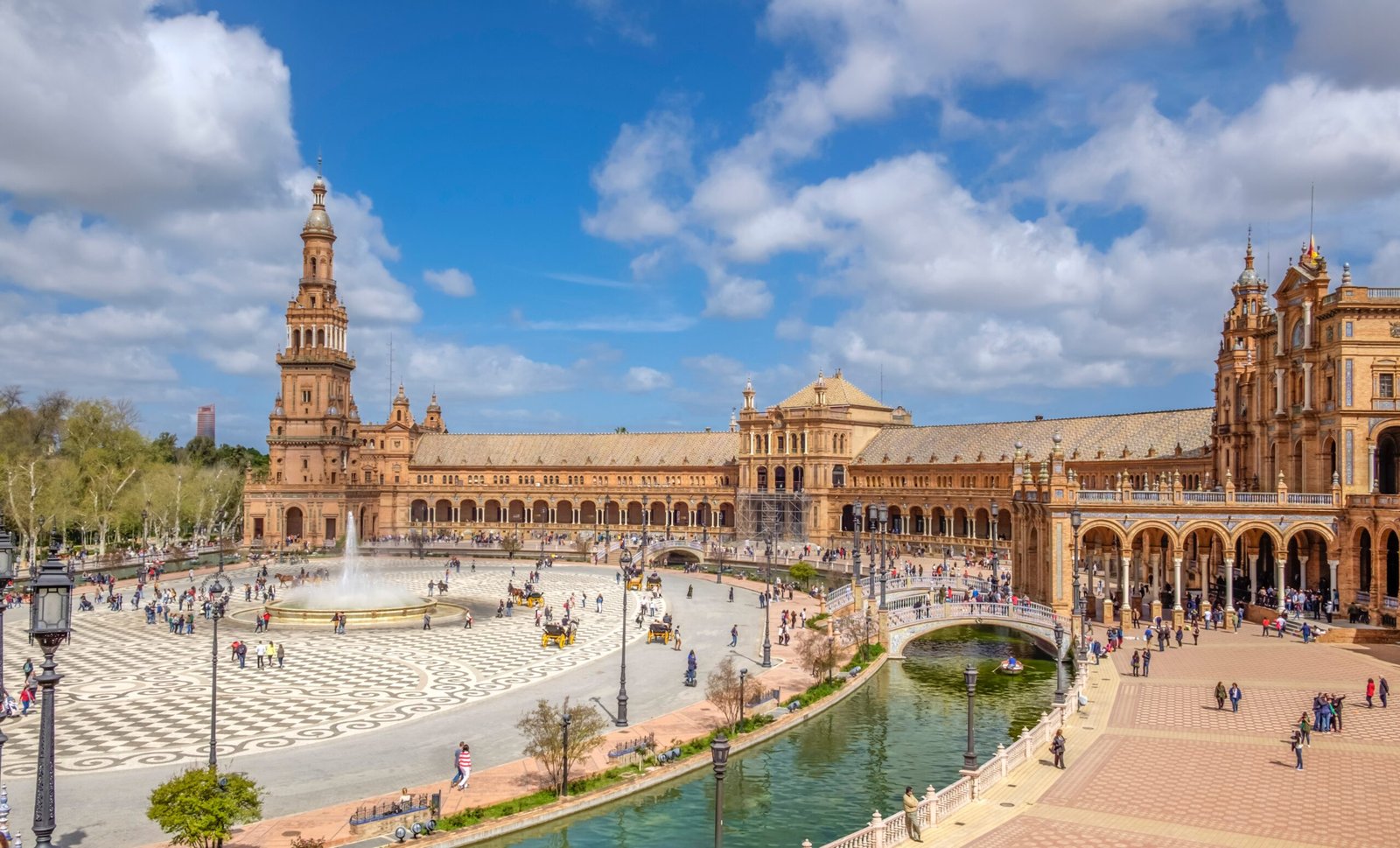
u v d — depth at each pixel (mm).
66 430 153125
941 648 84875
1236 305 102438
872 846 33406
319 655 75188
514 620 93312
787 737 55688
